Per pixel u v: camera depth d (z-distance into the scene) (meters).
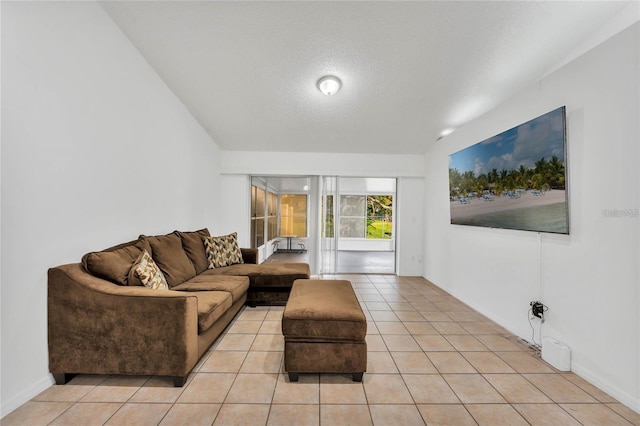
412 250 5.02
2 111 1.44
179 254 2.82
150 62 2.74
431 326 2.78
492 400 1.66
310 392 1.72
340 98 3.30
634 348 1.59
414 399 1.66
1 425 1.40
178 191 3.38
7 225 1.48
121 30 2.34
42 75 1.65
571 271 1.99
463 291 3.52
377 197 9.10
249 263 3.92
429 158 4.70
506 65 2.59
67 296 1.70
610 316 1.72
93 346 1.71
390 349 2.29
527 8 2.02
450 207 3.72
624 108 1.63
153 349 1.72
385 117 3.68
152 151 2.83
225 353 2.19
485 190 2.93
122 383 1.77
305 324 1.82
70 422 1.43
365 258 7.40
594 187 1.82
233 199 4.91
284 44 2.48
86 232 2.00
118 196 2.34
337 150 4.81
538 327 2.31
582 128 1.90
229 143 4.60
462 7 2.06
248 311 3.16
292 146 4.68
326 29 2.31
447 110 3.44
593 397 1.69
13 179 1.50
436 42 2.39
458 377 1.89
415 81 2.92
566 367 1.98
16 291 1.53
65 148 1.82
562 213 2.02
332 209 5.07
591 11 1.98
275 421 1.46
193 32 2.37
